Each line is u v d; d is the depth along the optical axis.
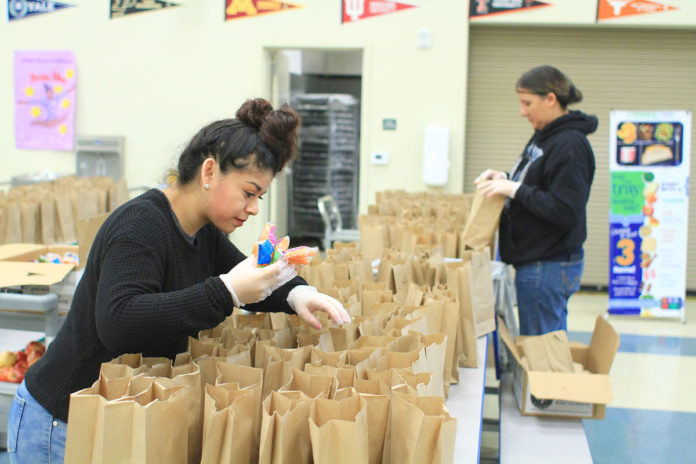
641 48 6.26
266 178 1.30
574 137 2.80
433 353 1.49
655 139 5.46
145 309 1.17
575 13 6.02
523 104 2.93
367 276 2.33
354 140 7.79
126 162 6.68
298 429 1.12
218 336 1.55
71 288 2.33
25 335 3.43
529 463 1.98
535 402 2.29
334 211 5.79
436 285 2.08
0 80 6.77
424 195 4.78
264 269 1.21
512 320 3.46
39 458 1.34
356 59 8.15
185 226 1.36
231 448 1.09
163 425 1.07
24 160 6.84
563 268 2.92
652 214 5.51
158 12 6.48
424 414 1.09
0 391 2.16
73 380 1.32
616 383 4.03
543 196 2.77
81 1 6.57
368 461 1.17
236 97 6.47
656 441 3.26
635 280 5.55
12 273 2.21
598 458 3.07
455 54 6.18
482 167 6.59
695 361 4.48
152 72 6.56
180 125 6.57
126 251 1.24
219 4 6.39
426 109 6.27
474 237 2.86
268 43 6.37
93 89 6.65
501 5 6.09
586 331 5.13
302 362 1.37
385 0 6.20
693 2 5.90
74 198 4.25
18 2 6.65
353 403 1.14
